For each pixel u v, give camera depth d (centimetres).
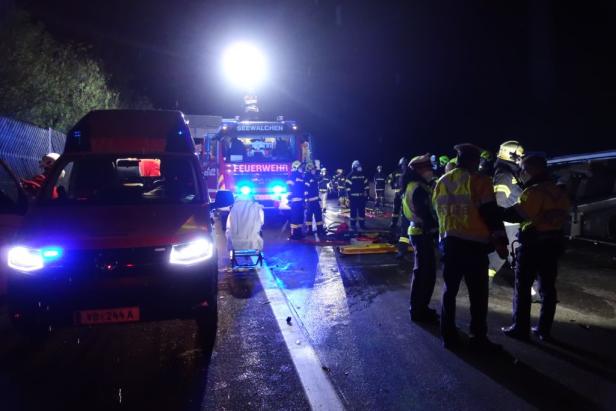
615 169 1033
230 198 597
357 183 1303
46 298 437
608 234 1006
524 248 491
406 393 390
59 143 1541
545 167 487
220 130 1312
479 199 456
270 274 791
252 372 432
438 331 525
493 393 388
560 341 494
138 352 481
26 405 384
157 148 636
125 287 441
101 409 376
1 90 1332
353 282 736
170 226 475
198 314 459
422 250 548
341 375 423
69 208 519
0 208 546
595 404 371
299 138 1320
